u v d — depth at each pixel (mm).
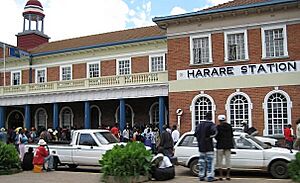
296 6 23094
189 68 25828
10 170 16609
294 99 22750
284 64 23188
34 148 19312
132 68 33219
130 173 13062
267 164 14125
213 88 24969
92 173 16609
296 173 12164
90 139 17953
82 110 35531
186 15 25641
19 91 35656
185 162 15094
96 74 35156
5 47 40750
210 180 12852
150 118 31891
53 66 37812
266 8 23703
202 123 13258
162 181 13375
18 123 39188
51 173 16641
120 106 29766
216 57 25078
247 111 23953
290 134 20297
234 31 24719
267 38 23969
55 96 33500
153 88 28250
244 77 24172
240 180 13109
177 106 25969
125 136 25781
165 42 31750
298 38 23000
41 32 46344
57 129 31516
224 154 13289
